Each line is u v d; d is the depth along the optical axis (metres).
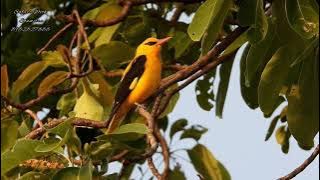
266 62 9.45
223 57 10.38
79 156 8.99
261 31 8.59
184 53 12.86
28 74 10.98
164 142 11.40
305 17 8.45
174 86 12.16
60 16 11.63
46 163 9.03
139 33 12.93
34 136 9.48
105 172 9.05
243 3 8.75
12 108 10.50
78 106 10.95
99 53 11.57
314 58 9.31
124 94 11.24
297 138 9.48
